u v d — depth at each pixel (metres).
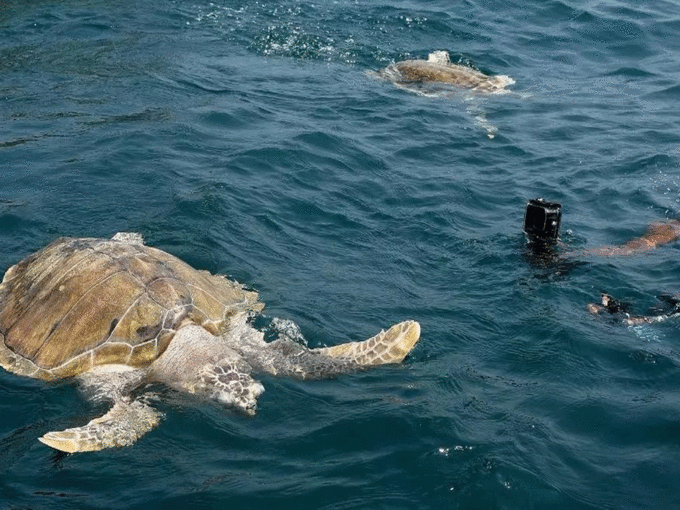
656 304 3.62
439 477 2.97
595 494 2.94
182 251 3.75
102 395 3.22
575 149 4.74
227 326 3.41
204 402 3.18
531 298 3.64
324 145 4.64
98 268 3.40
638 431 3.12
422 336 3.47
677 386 3.28
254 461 3.02
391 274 3.78
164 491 2.93
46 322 3.34
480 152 4.71
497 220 4.14
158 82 5.23
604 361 3.37
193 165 4.36
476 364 3.37
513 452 3.04
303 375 3.27
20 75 5.25
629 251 3.92
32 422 3.14
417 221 4.11
